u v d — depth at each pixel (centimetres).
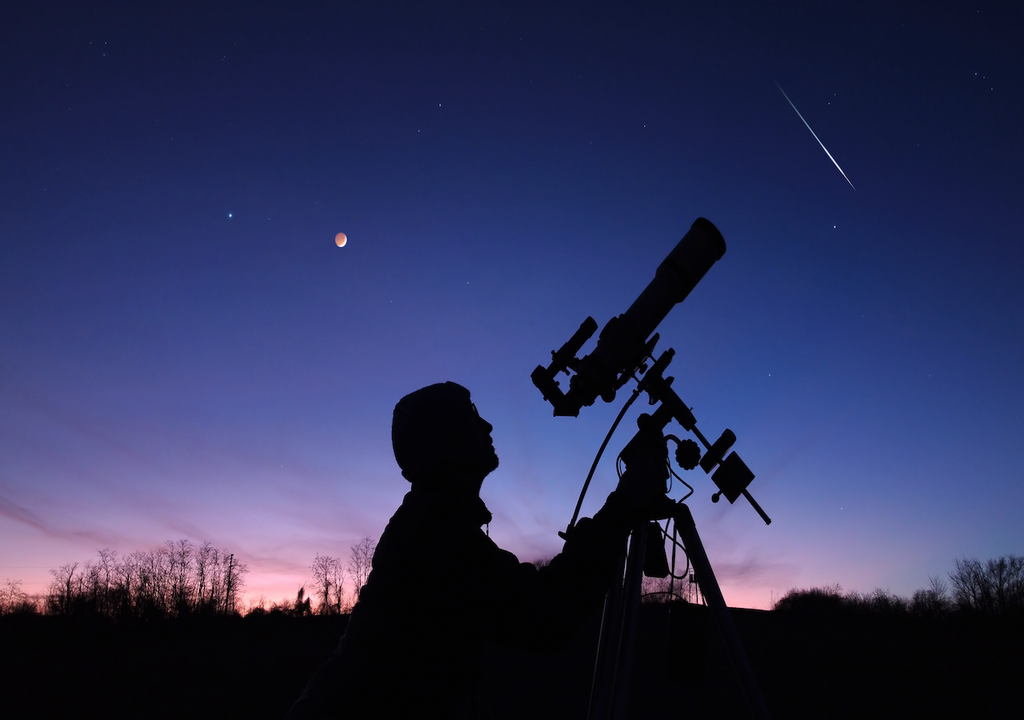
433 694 121
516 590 116
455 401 143
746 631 1427
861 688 715
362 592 136
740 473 192
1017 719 560
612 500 135
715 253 228
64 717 755
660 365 200
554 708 635
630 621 150
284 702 759
